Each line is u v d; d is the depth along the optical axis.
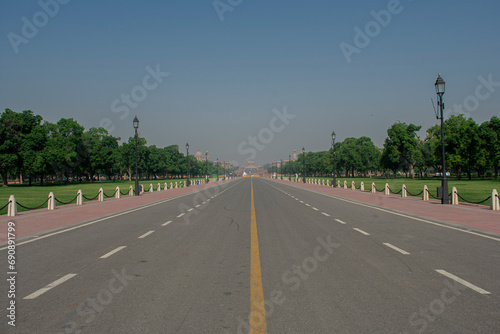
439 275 6.71
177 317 4.81
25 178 137.38
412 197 29.38
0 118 70.69
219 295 5.69
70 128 88.31
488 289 5.87
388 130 87.75
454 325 4.48
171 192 43.12
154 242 10.48
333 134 51.66
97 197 32.59
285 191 43.50
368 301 5.36
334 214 17.97
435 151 75.69
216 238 11.10
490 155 70.19
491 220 14.68
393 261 7.86
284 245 9.85
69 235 11.91
